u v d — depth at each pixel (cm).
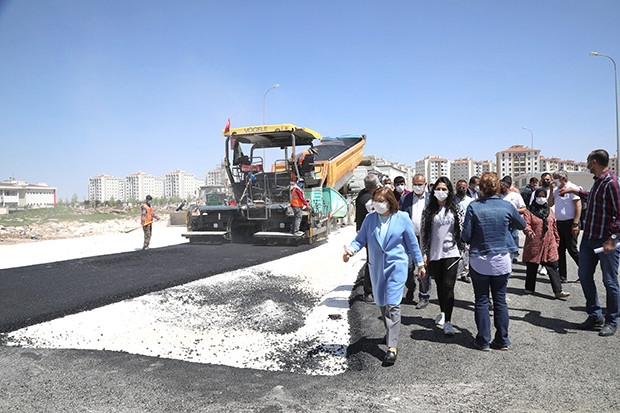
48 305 603
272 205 1268
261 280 789
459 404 316
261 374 379
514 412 303
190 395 333
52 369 384
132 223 2484
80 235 1859
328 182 1505
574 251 695
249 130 1304
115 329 514
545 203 611
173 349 450
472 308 566
